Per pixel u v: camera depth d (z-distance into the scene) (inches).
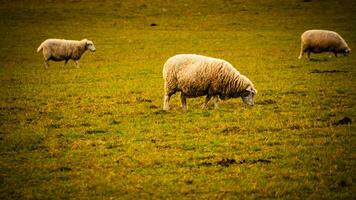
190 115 1649.9
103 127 1535.4
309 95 1980.8
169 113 1689.2
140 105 1867.6
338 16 4825.3
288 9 5260.8
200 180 1073.5
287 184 1038.4
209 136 1396.4
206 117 1612.9
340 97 1918.1
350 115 1617.9
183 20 4940.9
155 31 4416.8
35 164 1192.8
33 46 3732.8
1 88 2282.2
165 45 3786.9
